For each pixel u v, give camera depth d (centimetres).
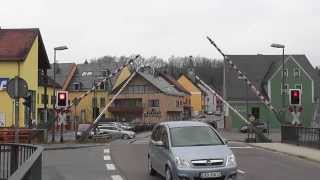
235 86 9138
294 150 2761
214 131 1534
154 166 1644
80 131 5153
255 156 2456
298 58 9175
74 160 2264
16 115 1844
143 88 10662
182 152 1401
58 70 10875
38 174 1168
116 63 11050
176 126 1542
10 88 1834
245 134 6931
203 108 14438
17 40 5316
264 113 8919
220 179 1362
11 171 1584
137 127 8025
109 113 10606
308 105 8831
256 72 9381
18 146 1547
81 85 10700
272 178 1634
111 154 2542
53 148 3108
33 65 5406
